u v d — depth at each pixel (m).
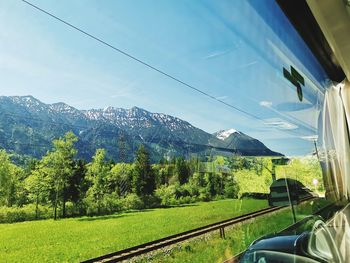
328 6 1.64
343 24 1.80
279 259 1.15
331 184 2.13
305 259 1.25
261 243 1.15
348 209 2.22
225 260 0.97
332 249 1.51
